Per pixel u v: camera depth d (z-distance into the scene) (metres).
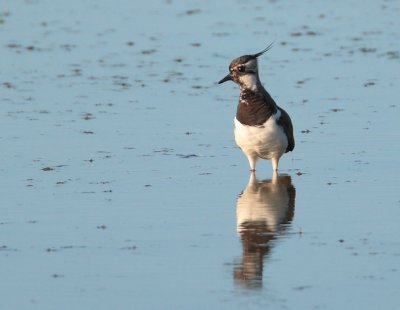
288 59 25.58
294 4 33.50
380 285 11.45
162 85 23.12
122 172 16.59
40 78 23.94
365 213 14.20
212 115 20.39
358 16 31.31
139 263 12.31
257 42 27.53
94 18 31.31
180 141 18.55
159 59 25.95
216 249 12.79
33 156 17.55
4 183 15.98
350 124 19.47
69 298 11.23
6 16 31.78
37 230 13.61
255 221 13.94
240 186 15.83
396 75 23.61
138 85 23.17
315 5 33.28
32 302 11.14
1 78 23.97
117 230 13.59
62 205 14.78
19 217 14.21
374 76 23.53
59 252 12.73
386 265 12.07
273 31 28.94
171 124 19.70
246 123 16.11
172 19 30.94
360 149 17.81
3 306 11.04
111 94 22.28
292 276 11.80
